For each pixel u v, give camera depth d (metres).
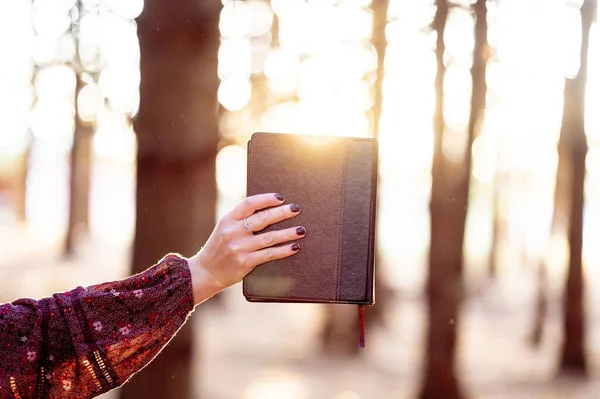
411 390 8.99
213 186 4.89
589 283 22.22
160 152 4.73
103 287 1.33
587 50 11.02
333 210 1.40
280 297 1.38
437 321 8.05
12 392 1.24
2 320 1.25
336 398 8.41
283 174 1.39
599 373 10.53
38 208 38.41
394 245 37.03
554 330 14.66
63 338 1.28
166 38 4.73
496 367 10.67
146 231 4.73
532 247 27.39
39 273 19.08
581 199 11.20
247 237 1.35
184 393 4.85
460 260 8.20
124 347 1.29
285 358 10.68
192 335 4.93
